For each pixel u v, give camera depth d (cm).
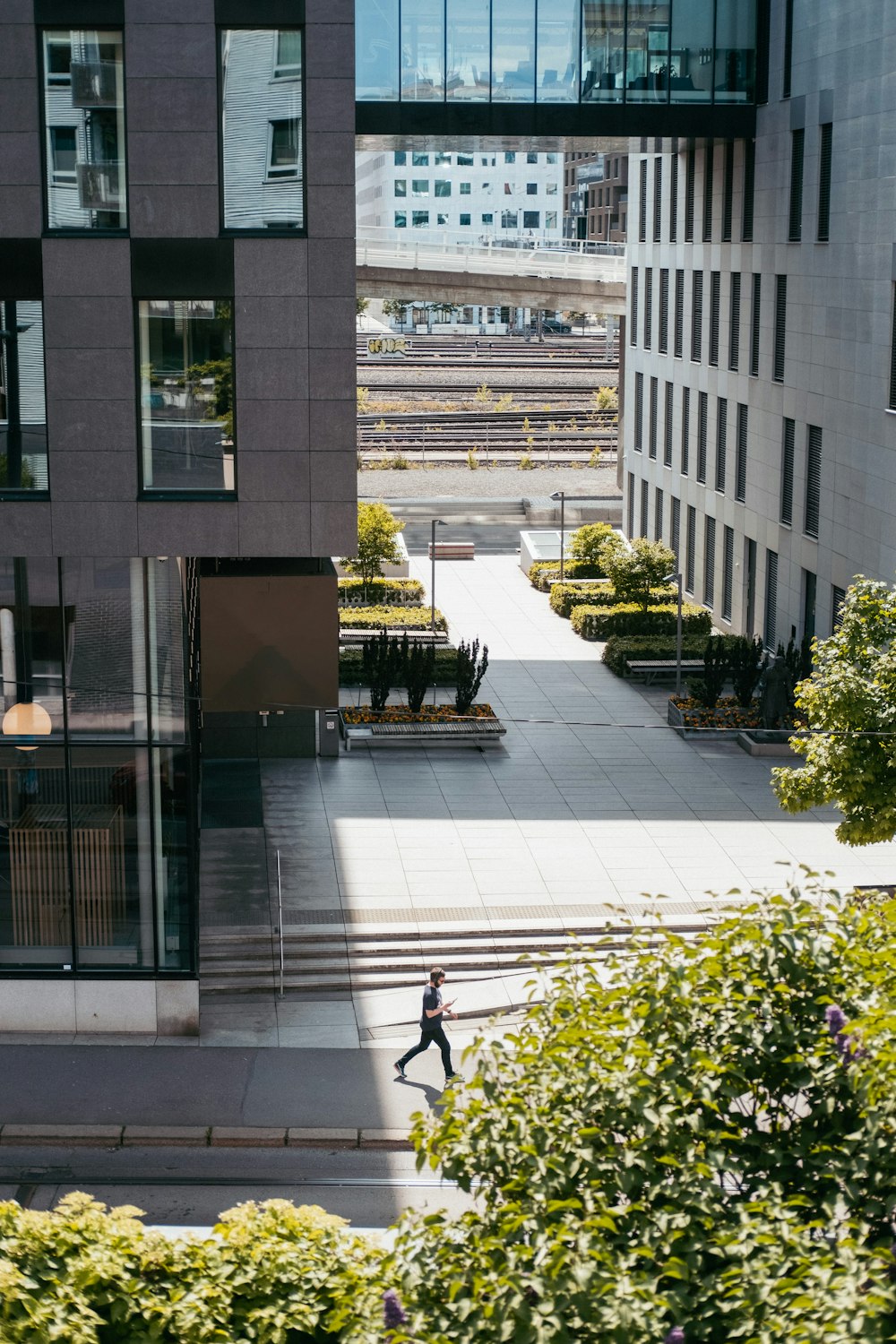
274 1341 1120
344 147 2192
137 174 2181
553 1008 1212
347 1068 2270
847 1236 990
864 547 3622
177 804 2295
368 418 9625
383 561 5244
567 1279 963
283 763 3553
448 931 2636
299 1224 1242
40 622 2259
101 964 2341
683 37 4206
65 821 2300
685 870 2923
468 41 4125
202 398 2247
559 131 4203
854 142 3622
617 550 5144
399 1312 987
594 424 9588
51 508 2248
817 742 2500
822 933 1227
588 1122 1088
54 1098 2161
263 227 2214
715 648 4222
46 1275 1162
